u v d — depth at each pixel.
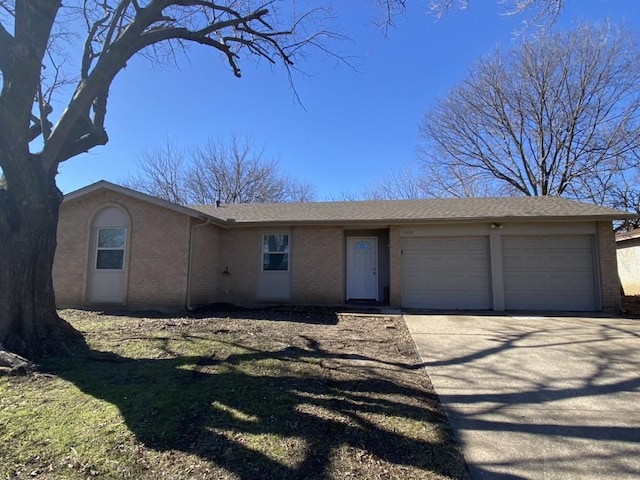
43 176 5.80
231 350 6.08
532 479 2.81
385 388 4.62
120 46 6.17
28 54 5.42
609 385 4.82
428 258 11.77
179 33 6.92
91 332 7.23
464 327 8.44
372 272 12.87
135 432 3.32
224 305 11.79
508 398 4.42
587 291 10.99
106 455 2.96
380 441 3.33
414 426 3.64
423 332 7.89
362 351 6.33
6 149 5.42
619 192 21.94
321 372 5.13
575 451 3.23
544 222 11.17
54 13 5.66
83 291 11.16
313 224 11.96
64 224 11.50
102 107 7.02
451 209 12.43
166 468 2.82
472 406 4.19
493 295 11.23
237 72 8.18
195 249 11.33
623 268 18.50
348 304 12.14
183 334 7.16
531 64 21.98
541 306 11.14
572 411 4.06
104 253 11.35
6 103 5.40
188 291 10.84
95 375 4.74
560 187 22.77
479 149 24.62
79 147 6.67
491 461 3.06
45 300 5.86
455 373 5.30
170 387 4.38
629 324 8.72
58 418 3.54
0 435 3.22
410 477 2.80
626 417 3.91
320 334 7.56
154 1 6.30
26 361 4.91
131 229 11.23
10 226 5.54
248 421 3.61
